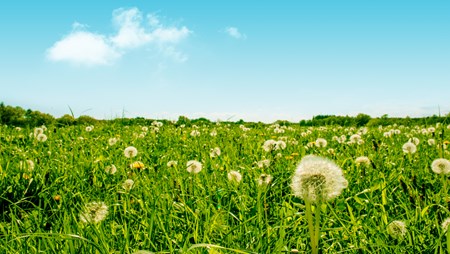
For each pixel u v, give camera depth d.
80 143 7.45
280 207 3.33
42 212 3.24
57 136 8.40
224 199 3.72
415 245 2.53
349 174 4.43
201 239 2.65
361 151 6.04
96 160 5.41
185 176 4.35
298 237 2.69
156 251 2.44
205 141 8.19
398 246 2.46
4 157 5.45
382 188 3.73
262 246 2.46
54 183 4.14
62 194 3.16
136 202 3.51
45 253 2.46
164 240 2.69
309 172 1.82
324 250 2.61
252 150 6.86
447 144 6.84
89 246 2.47
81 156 5.68
